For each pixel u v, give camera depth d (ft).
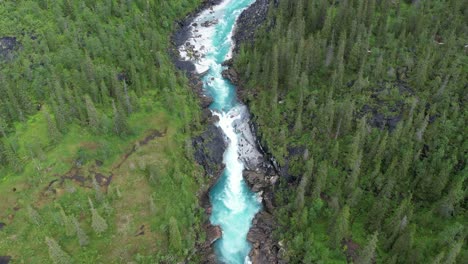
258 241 328.49
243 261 320.91
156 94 416.67
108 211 320.50
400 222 277.03
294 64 395.75
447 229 276.62
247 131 406.62
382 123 356.79
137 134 378.73
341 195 324.60
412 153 323.98
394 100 367.45
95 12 458.09
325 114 360.69
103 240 306.35
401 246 274.16
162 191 340.80
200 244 323.98
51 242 267.18
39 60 395.75
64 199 321.32
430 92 366.63
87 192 329.52
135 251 303.89
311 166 328.08
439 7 438.81
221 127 410.31
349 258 292.40
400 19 429.38
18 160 328.49
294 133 372.79
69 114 365.61
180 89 428.97
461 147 323.98
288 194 347.36
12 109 356.79
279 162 364.79
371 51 402.52
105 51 424.87
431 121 346.74
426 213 296.10
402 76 383.45
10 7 426.51
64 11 443.32
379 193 315.58
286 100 398.83
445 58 374.84
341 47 383.65
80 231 291.58
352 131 357.82
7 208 313.32
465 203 299.38
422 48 400.67
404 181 320.50
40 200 319.06
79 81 384.68
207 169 374.02
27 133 356.59
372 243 262.67
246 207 356.38
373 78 383.65
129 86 415.64
